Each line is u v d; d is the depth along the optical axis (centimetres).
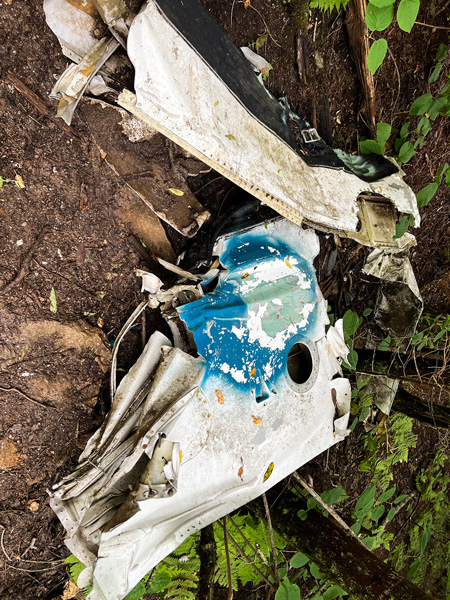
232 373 185
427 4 292
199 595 226
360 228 231
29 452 182
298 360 236
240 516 247
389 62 287
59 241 178
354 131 283
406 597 174
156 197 189
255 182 174
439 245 376
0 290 167
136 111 140
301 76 244
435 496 405
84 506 168
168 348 177
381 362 292
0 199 162
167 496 161
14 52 155
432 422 287
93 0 136
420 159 325
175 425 164
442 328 281
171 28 138
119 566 152
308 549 212
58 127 169
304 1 229
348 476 329
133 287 198
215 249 199
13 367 173
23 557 189
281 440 206
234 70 170
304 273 227
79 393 188
